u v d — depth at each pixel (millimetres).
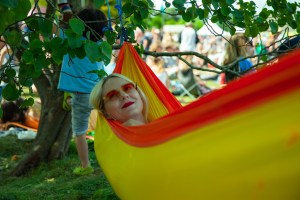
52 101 7320
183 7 4590
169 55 5309
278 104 2529
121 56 4668
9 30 3963
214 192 2822
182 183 2938
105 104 4211
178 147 2924
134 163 3268
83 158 6363
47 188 6117
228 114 2672
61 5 5250
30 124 9562
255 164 2662
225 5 4840
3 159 8086
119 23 5078
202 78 15023
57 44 3877
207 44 15109
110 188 5699
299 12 5352
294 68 2402
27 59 3941
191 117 2840
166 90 4680
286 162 2611
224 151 2723
